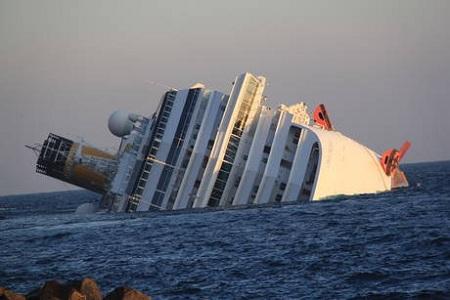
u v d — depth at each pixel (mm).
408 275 167125
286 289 162875
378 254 195000
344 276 170625
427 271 169375
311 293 158250
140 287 174125
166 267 197000
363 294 154375
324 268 181250
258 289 164125
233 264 194625
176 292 166250
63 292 126750
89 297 128875
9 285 190000
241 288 166000
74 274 199125
